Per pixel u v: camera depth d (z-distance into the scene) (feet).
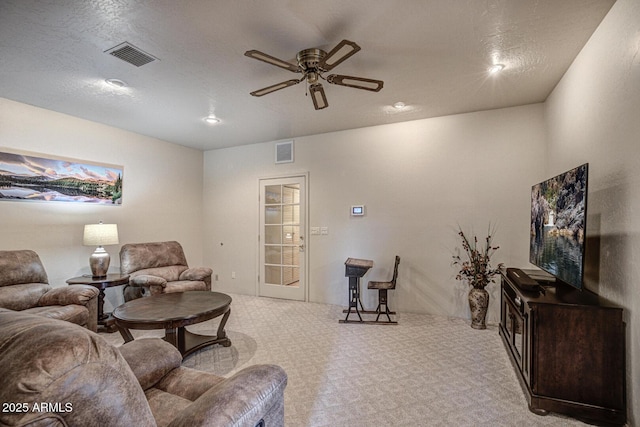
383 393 7.16
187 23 6.63
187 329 11.44
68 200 12.19
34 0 5.84
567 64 8.54
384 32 6.99
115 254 13.96
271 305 14.75
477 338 10.40
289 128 14.26
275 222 16.40
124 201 14.29
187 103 11.11
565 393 6.23
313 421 6.18
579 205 6.27
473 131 12.28
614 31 6.27
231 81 9.41
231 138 15.90
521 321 7.38
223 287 17.83
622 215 6.12
